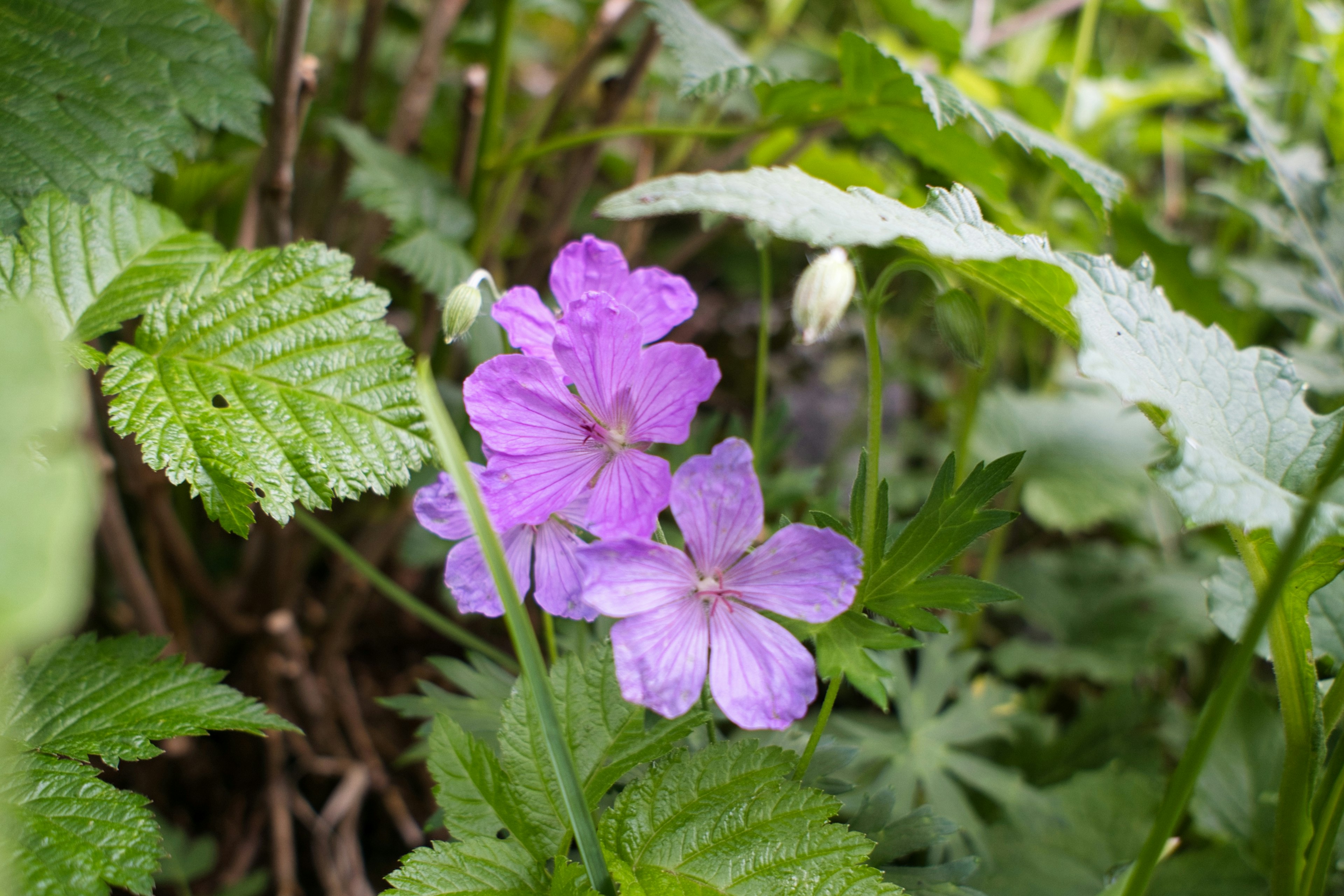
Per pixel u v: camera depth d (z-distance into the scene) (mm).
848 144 528
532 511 262
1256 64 567
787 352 629
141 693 273
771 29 535
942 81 335
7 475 180
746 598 253
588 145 410
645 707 277
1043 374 620
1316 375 388
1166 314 278
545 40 726
